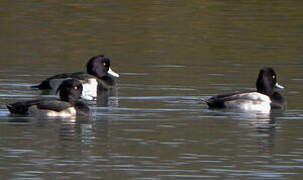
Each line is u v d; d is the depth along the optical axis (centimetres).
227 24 2931
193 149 1425
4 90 1969
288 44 2627
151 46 2608
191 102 1855
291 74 2189
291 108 1811
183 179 1246
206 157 1371
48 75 2172
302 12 3112
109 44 2634
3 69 2231
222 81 2089
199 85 2041
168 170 1294
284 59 2403
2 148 1412
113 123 1630
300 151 1420
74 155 1373
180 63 2344
